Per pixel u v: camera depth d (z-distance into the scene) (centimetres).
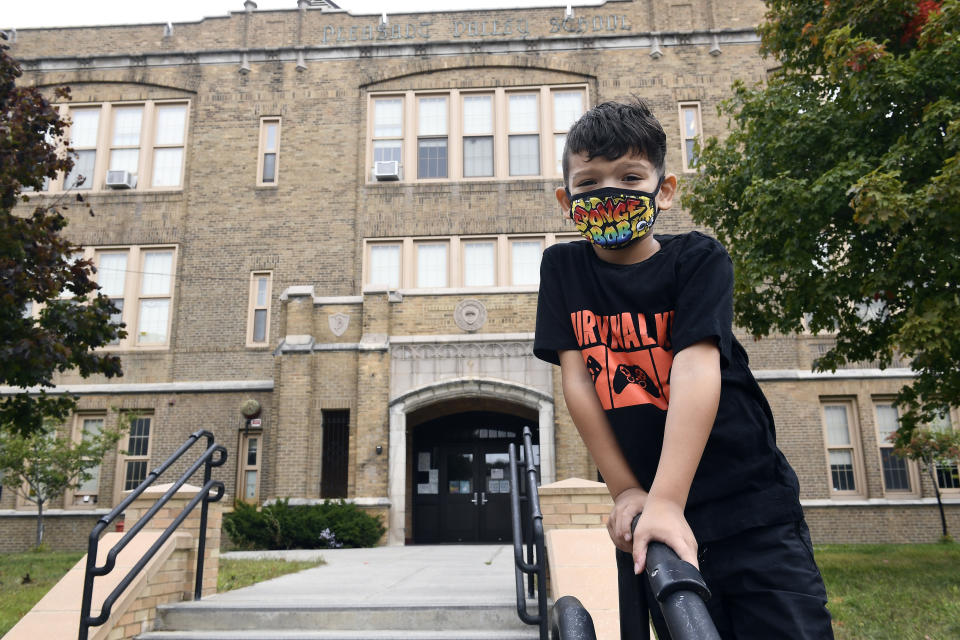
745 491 137
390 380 1558
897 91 832
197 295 1870
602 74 1936
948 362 857
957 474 1653
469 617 513
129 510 575
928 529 1614
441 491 1770
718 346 124
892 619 571
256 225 1906
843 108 927
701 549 137
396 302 1603
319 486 1555
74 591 481
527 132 1947
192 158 1955
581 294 147
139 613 507
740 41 1927
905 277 838
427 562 941
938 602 628
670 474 111
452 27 1989
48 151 967
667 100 1912
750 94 1044
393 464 1512
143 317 1886
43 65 2011
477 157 1938
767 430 144
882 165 812
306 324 1611
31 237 892
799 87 1014
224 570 838
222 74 1995
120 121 2006
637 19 1980
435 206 1897
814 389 1705
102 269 1911
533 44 1961
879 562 1020
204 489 580
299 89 1978
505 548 1264
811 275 927
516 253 1880
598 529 517
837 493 1680
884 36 918
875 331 980
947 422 1650
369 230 1888
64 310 954
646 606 129
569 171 141
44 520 1731
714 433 138
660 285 137
